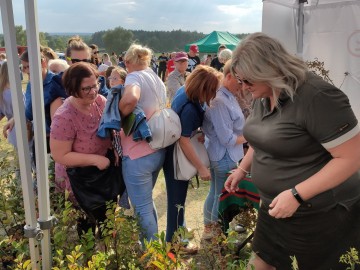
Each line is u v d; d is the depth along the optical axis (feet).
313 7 15.11
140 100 8.00
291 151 5.11
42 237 5.61
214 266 6.00
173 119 7.89
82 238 6.55
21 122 5.11
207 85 7.75
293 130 4.99
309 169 5.16
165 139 7.79
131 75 8.07
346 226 5.44
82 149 7.48
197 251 8.01
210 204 9.45
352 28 14.24
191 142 8.85
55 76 8.80
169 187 8.78
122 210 6.88
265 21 15.24
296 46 15.76
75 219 7.30
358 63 14.33
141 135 7.59
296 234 5.61
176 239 5.98
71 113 7.25
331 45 14.94
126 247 6.40
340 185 5.28
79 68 6.93
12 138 11.34
